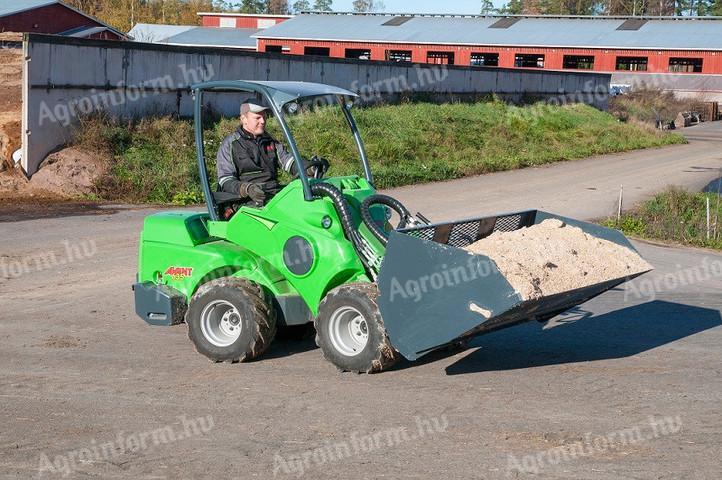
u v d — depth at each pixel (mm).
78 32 47000
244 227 7621
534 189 22391
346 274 7277
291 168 7637
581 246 7578
